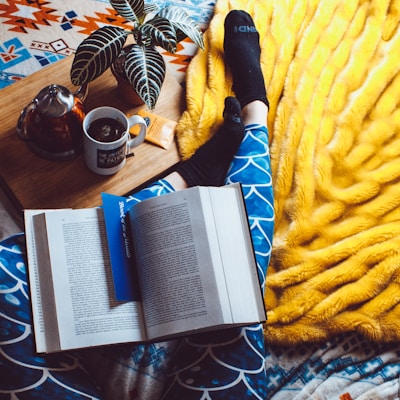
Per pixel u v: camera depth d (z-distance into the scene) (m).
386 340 1.22
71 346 0.86
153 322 0.91
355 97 1.47
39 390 0.81
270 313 1.22
